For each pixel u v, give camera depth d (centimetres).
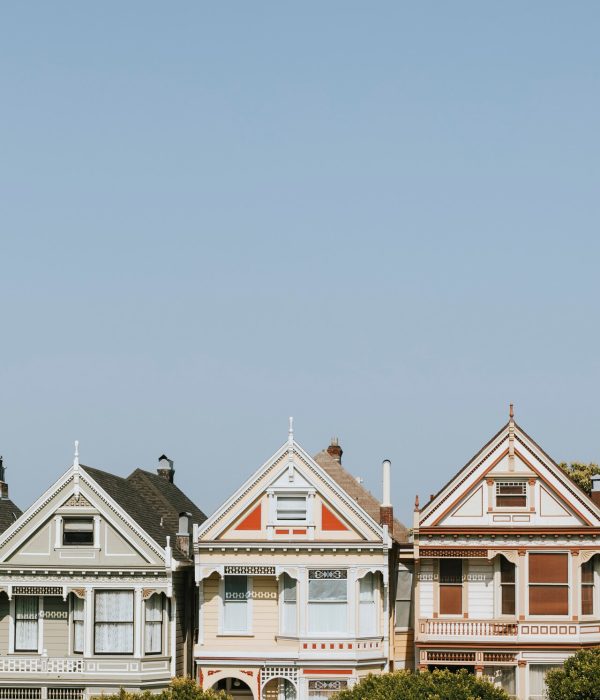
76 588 5862
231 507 5962
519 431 5988
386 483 6347
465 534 5894
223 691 5453
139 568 5838
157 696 5338
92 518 5919
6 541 5909
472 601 5944
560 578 5869
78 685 5828
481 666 5869
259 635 5931
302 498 5956
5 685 5866
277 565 5903
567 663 5516
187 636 6209
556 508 5916
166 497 6962
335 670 5841
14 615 5934
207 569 5925
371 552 5872
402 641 6356
